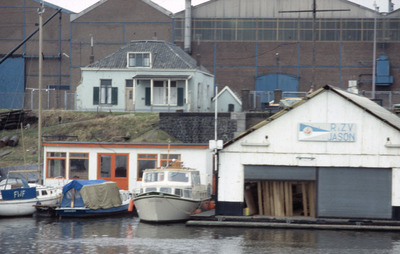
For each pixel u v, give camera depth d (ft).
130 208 436.76
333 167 388.78
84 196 436.35
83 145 484.74
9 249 332.19
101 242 349.00
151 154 478.59
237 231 376.48
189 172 423.64
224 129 596.70
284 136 391.65
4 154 603.67
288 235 363.15
